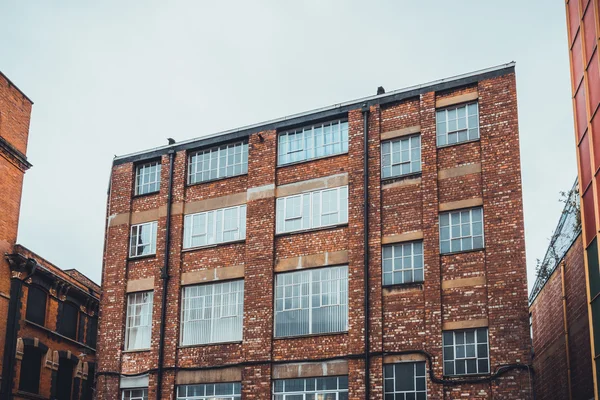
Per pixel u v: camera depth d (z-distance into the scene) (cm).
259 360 2516
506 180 2322
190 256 2789
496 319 2214
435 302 2305
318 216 2597
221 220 2781
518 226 2267
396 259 2428
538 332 3266
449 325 2280
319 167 2648
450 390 2214
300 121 2727
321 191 2620
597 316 1908
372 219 2489
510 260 2248
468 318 2261
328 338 2445
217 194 2820
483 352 2223
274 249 2631
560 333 2777
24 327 2948
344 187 2583
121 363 2773
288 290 2572
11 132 3062
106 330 2833
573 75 2175
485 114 2409
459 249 2344
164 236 2844
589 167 1988
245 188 2770
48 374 3095
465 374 2217
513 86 2392
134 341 2794
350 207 2533
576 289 2520
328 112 2681
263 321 2556
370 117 2600
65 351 3238
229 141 2858
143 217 2931
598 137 1903
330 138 2675
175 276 2781
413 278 2384
